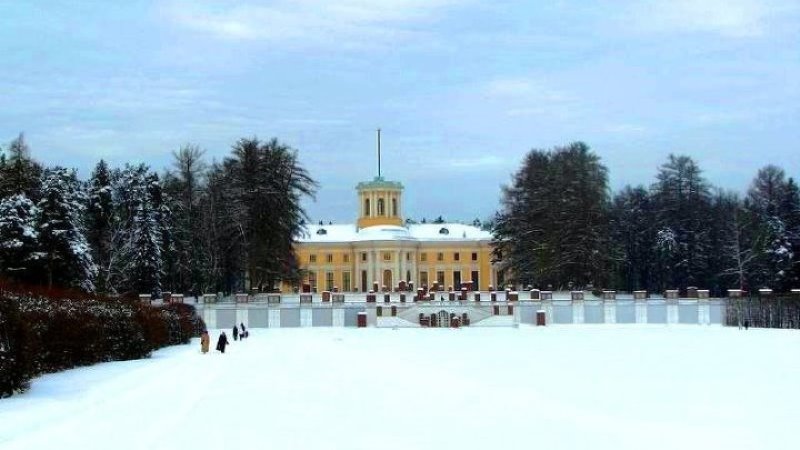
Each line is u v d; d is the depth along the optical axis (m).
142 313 65.19
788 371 44.28
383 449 22.98
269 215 123.31
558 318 116.00
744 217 142.88
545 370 46.16
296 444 23.75
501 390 36.72
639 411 29.98
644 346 66.19
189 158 141.50
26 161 109.62
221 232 119.44
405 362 52.88
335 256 189.38
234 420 28.27
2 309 35.12
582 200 130.75
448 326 112.19
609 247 134.00
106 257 112.88
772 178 148.12
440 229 193.62
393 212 193.25
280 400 33.75
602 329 100.75
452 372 45.59
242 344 78.62
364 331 102.75
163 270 114.50
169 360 57.19
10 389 34.44
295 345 75.25
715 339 76.12
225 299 114.62
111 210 115.94
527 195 141.00
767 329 98.31
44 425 27.00
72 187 114.19
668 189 147.50
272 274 122.69
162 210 117.44
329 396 35.03
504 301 119.12
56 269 91.31
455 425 27.08
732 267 141.62
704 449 22.69
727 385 37.94
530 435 25.11
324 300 117.44
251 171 124.00
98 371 47.47
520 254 138.50
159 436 24.97
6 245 87.25
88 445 23.31
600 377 41.94
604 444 23.58
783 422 27.30
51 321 46.59
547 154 143.50
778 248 131.12
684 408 30.64
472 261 189.62
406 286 150.88
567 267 129.75
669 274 142.62
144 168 120.44
